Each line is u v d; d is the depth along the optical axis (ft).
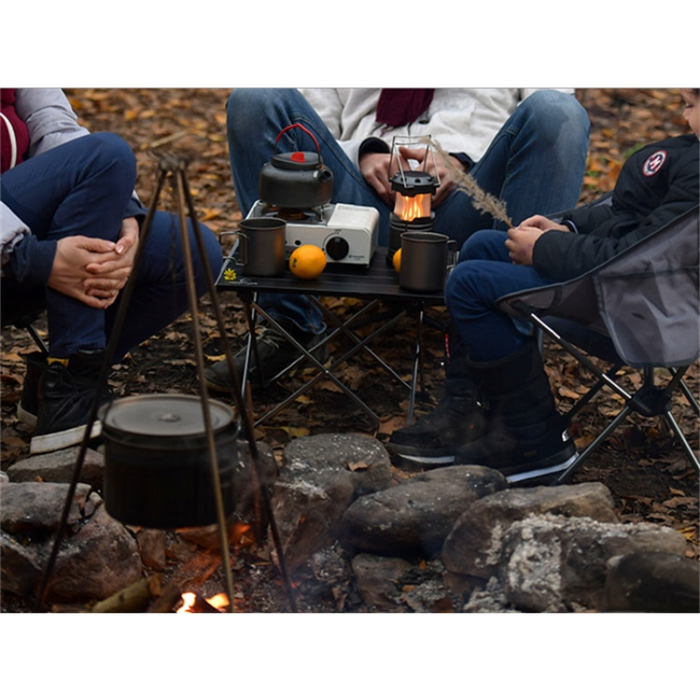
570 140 10.38
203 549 8.02
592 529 7.16
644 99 21.77
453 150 11.53
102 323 9.00
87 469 8.29
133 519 5.99
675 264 8.00
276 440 9.94
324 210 10.36
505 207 10.48
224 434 6.04
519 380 8.89
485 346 8.83
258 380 10.95
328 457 8.29
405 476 9.22
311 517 7.84
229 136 11.04
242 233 9.52
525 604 7.06
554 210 10.63
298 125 10.26
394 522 7.59
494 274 8.73
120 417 6.18
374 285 9.52
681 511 8.82
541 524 7.24
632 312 8.09
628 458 9.77
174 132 21.84
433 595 7.44
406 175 10.01
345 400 10.84
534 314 8.41
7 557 7.29
